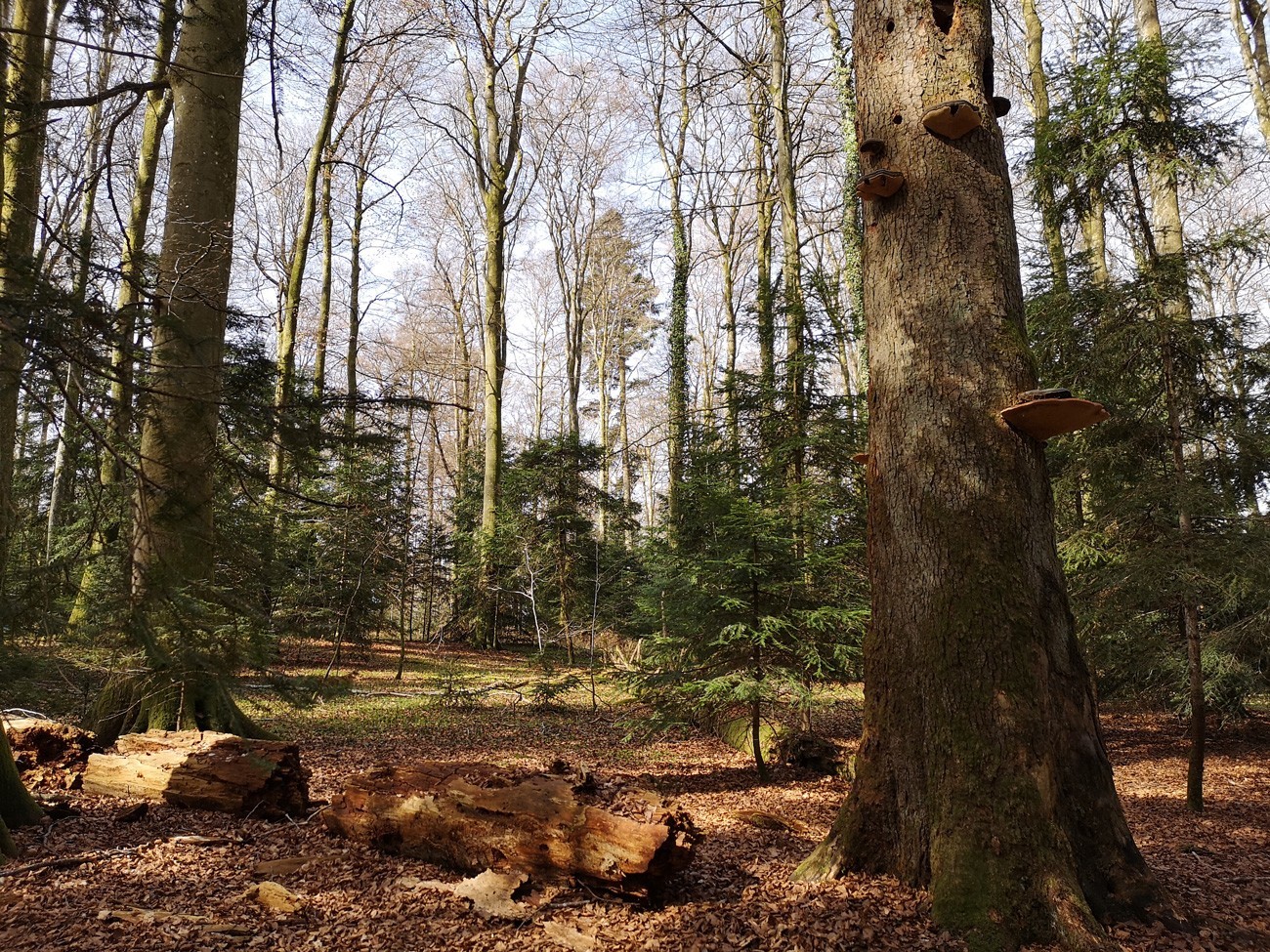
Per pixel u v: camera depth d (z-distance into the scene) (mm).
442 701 13234
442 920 4051
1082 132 7758
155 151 14695
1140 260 7918
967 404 4238
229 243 7871
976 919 3578
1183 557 7078
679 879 4605
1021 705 3879
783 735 9133
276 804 6031
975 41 4586
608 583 20781
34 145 6609
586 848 4262
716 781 8172
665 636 8727
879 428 4516
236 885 4582
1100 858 3795
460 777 5078
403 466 18359
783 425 11281
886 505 4410
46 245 4781
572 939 3799
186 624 5316
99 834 5441
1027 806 3734
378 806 5211
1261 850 5695
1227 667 8945
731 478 11234
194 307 7254
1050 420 4043
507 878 4391
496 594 20953
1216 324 7328
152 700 7512
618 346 39031
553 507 22672
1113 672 9953
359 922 4043
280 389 5922
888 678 4273
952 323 4332
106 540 5148
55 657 7285
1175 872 4883
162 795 6238
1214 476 7547
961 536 4117
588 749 10055
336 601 16250
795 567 8172
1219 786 8234
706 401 29531
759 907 4066
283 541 13508
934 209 4453
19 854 4914
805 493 9375
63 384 4297
